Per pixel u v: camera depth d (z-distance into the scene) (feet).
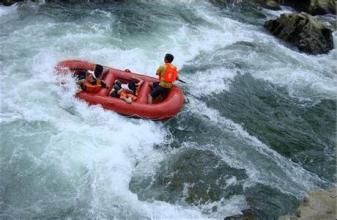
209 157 29.71
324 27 48.83
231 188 27.37
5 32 40.19
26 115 30.32
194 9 53.16
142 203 25.31
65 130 29.60
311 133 34.63
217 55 43.21
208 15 52.39
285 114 36.40
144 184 26.61
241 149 31.27
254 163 30.04
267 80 40.60
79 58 37.88
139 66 38.55
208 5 55.21
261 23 53.36
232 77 39.88
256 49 45.78
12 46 38.04
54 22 43.24
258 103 37.19
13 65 35.35
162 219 24.47
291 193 27.73
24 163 26.76
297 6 60.39
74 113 31.17
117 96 32.42
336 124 36.09
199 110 34.58
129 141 29.73
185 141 31.04
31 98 31.86
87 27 43.45
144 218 24.40
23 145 27.96
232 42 46.60
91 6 48.14
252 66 42.34
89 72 32.50
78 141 28.84
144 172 27.50
